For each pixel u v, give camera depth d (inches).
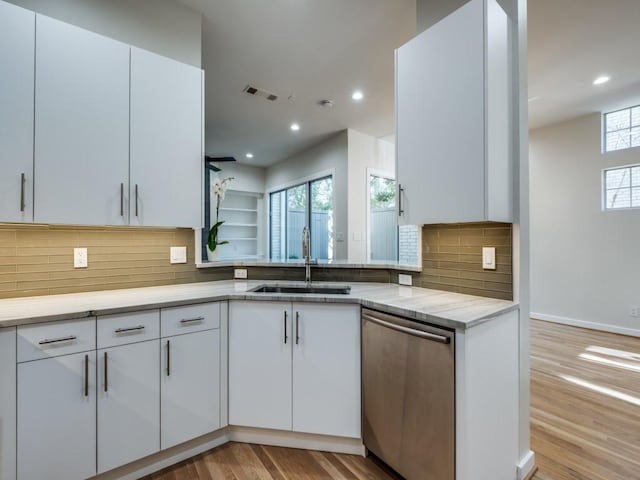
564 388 102.0
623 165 156.9
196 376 69.2
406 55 69.9
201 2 85.5
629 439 76.1
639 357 128.8
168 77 75.9
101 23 74.1
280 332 71.9
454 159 60.2
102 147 66.7
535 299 188.9
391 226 209.8
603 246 163.8
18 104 58.2
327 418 70.1
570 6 86.4
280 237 264.7
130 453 61.1
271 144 212.7
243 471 65.8
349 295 71.5
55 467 53.9
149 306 63.1
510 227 64.1
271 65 118.7
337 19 93.4
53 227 71.2
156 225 73.7
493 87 57.4
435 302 63.6
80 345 56.3
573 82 129.8
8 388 50.2
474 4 57.4
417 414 56.4
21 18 58.8
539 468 66.4
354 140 188.4
